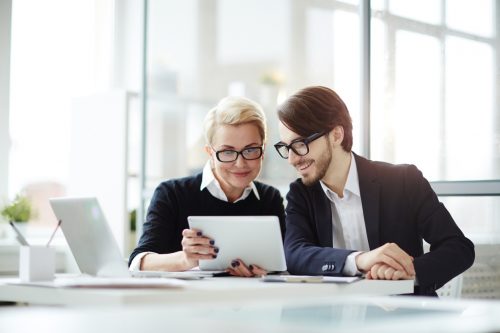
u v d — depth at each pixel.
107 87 4.96
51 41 4.72
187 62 4.93
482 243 3.03
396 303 1.19
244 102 2.54
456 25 3.16
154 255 2.32
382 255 2.03
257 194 2.72
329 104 2.38
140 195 4.24
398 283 1.99
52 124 4.68
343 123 2.38
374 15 3.39
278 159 4.51
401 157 3.29
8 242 4.11
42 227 4.62
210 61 5.25
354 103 3.46
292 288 1.73
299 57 5.19
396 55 3.32
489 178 3.07
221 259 2.14
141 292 1.50
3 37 4.40
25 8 4.62
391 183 2.39
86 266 2.16
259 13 5.39
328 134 2.36
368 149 3.38
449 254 2.19
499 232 3.01
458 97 3.15
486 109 3.08
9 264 4.04
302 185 2.49
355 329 0.81
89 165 4.27
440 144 3.19
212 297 1.57
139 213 4.24
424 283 2.11
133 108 4.47
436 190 3.16
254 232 2.10
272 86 5.46
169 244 2.64
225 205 2.70
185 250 2.10
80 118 4.32
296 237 2.37
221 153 2.53
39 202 4.62
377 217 2.35
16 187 4.51
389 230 2.36
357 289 1.89
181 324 0.84
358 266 2.09
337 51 3.53
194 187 2.72
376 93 3.38
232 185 2.57
